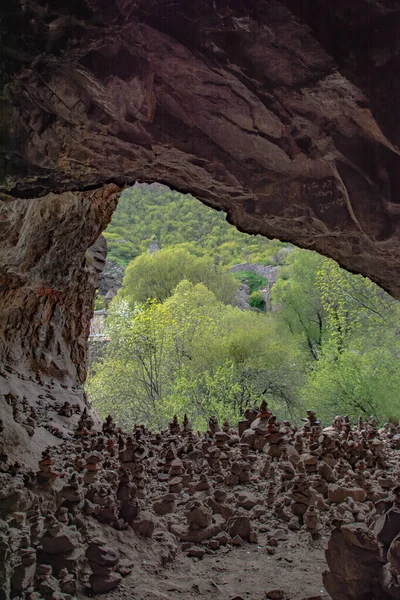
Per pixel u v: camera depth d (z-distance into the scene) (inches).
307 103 153.0
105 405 789.2
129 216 3115.2
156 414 757.3
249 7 142.9
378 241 164.1
